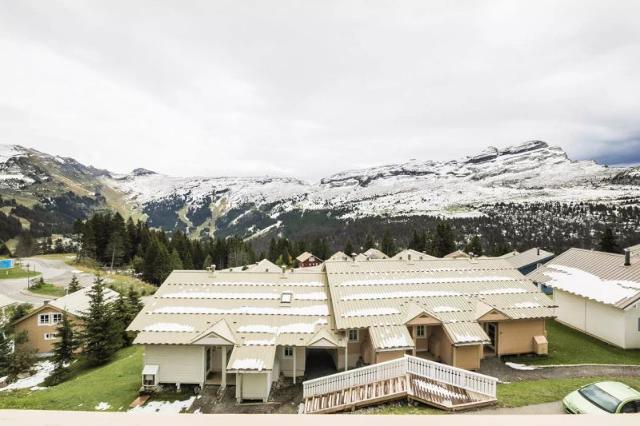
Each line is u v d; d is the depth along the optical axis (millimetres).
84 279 72500
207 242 112375
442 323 24312
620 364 23094
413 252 62969
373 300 26328
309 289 28266
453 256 76812
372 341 22969
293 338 23484
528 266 51406
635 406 13938
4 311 44000
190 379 22938
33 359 34719
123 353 34906
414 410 16766
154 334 23312
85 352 33094
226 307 25953
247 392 21297
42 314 38594
